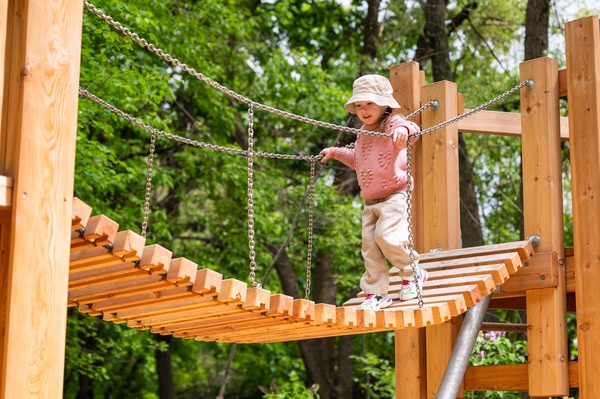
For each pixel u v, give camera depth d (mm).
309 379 17359
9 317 4598
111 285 5922
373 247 6875
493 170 17969
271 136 17391
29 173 4730
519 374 7766
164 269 5383
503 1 17156
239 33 15539
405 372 8258
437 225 8266
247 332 7027
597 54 7547
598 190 7383
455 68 17391
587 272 7367
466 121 8555
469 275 7242
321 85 16531
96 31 11773
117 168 14641
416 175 8508
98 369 15445
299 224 15984
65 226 4820
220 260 17031
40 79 4824
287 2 16922
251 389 20844
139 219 14641
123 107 13281
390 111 6996
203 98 15859
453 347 7848
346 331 6727
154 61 15062
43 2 4879
